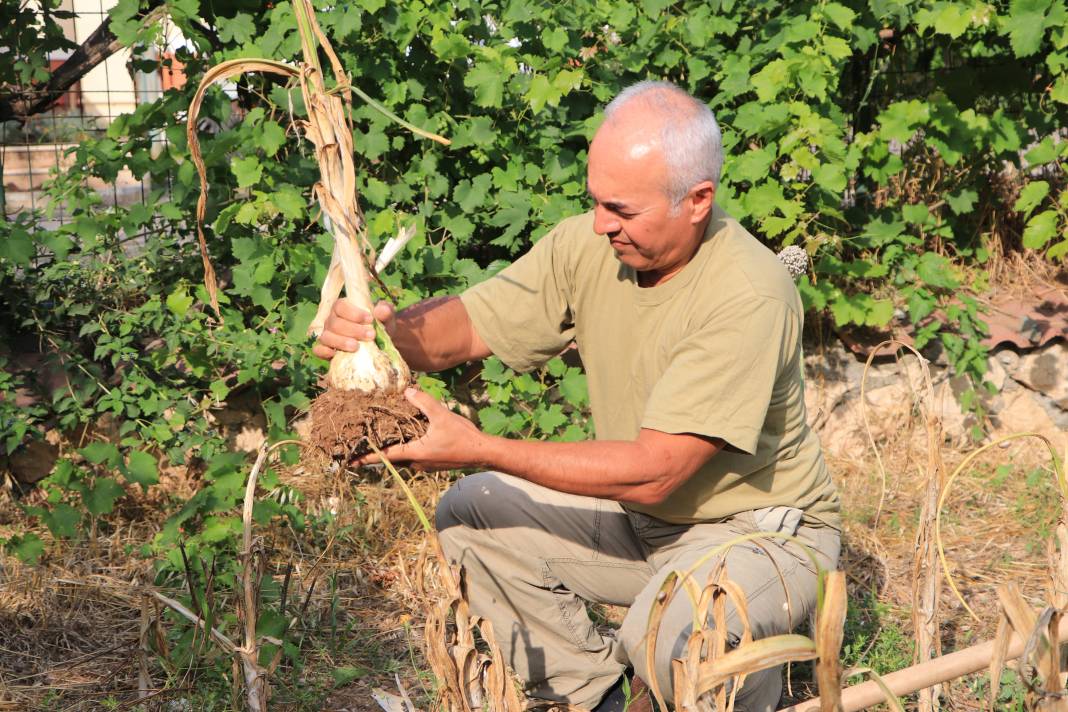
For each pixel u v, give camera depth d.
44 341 4.23
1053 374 4.71
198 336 3.95
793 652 1.77
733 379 2.26
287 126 4.13
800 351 2.46
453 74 4.26
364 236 2.27
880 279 4.77
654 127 2.21
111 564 3.70
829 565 2.51
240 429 4.23
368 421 2.11
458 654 1.95
